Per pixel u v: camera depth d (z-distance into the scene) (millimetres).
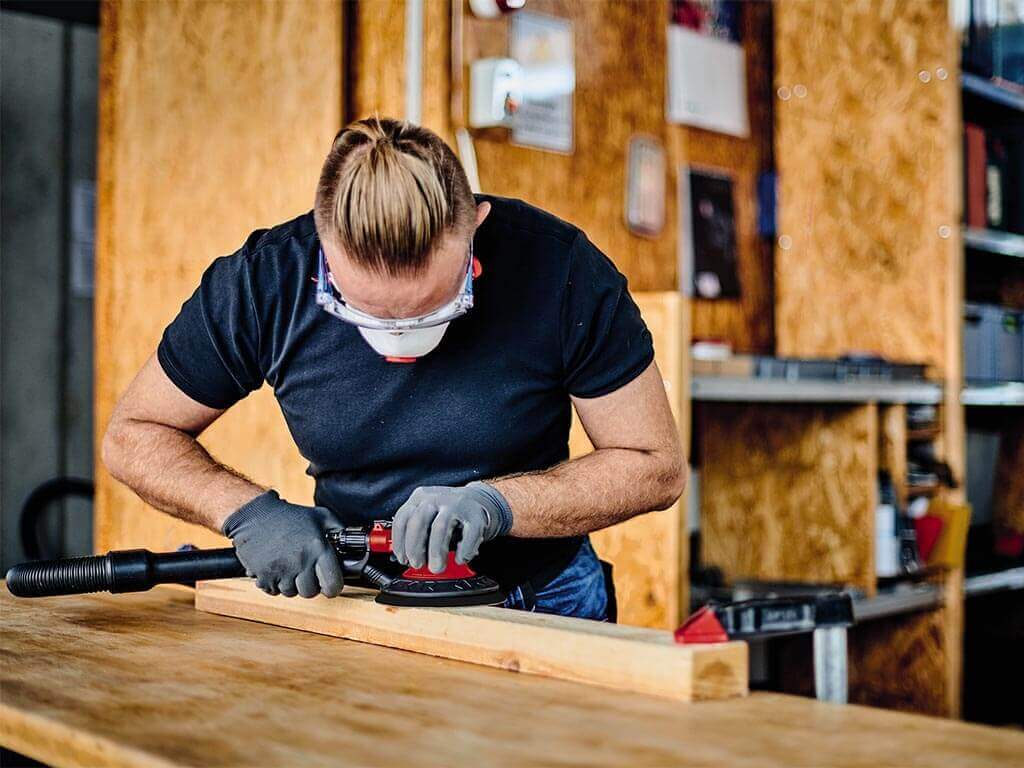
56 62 3518
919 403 3268
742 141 3570
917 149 3383
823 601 1368
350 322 1458
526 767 915
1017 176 3727
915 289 3387
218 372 1701
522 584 1774
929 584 3199
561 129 2844
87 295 3592
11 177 3426
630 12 3090
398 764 923
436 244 1359
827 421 3057
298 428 1741
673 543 2346
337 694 1157
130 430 1714
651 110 3178
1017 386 3559
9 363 3428
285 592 1472
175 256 2893
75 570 1498
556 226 1689
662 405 1688
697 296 3350
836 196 3521
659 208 3182
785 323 3615
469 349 1638
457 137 2494
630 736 1005
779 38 3600
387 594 1433
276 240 1680
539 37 2754
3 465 3416
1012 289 4027
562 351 1655
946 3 3314
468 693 1164
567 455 1832
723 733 1015
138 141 2996
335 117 2545
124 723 1044
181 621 1582
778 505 3131
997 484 3969
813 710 1100
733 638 1435
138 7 3000
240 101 2738
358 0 2590
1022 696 3711
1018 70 3617
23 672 1253
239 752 954
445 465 1712
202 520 1596
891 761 928
